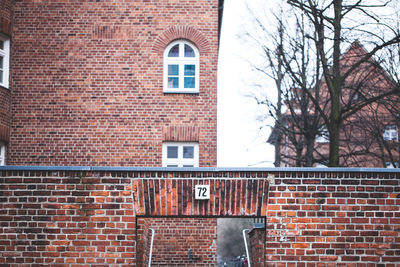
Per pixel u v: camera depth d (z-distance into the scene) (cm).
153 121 1722
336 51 1914
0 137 1647
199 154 1711
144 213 935
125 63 1738
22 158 1702
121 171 941
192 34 1753
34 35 1741
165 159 1722
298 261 923
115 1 1758
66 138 1711
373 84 2075
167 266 1662
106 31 1747
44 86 1725
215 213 935
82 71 1734
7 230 931
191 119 1725
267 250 927
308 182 936
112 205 937
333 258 923
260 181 938
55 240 930
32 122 1714
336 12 1831
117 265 927
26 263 926
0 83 1711
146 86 1733
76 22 1747
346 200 932
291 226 929
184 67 1767
